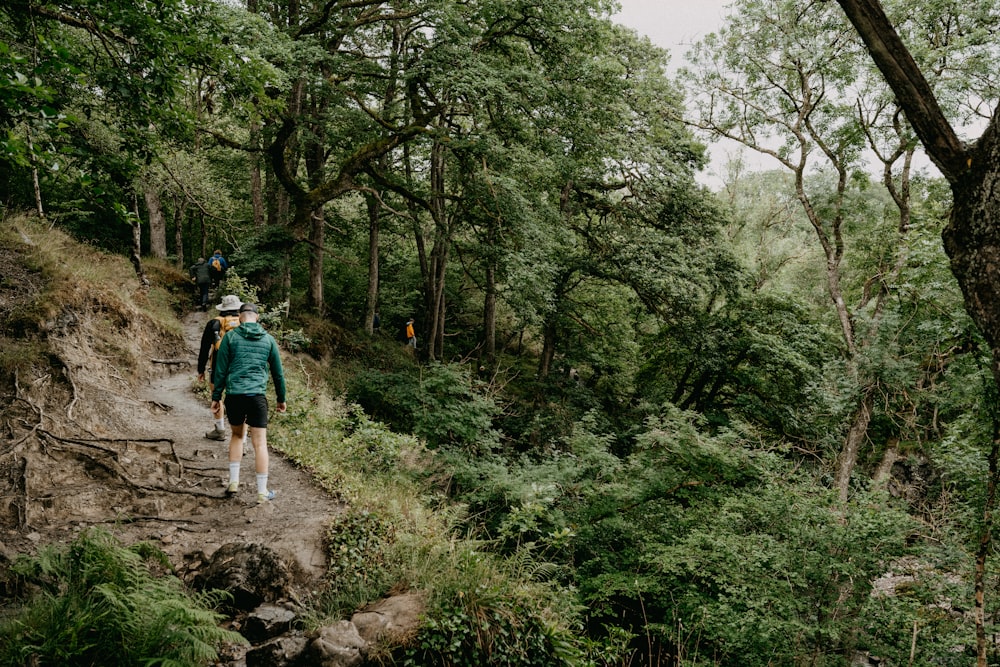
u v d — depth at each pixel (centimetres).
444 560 476
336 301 2541
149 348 976
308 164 1931
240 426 542
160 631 314
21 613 333
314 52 1326
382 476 725
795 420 1681
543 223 1628
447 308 2931
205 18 660
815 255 2227
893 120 1346
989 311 407
